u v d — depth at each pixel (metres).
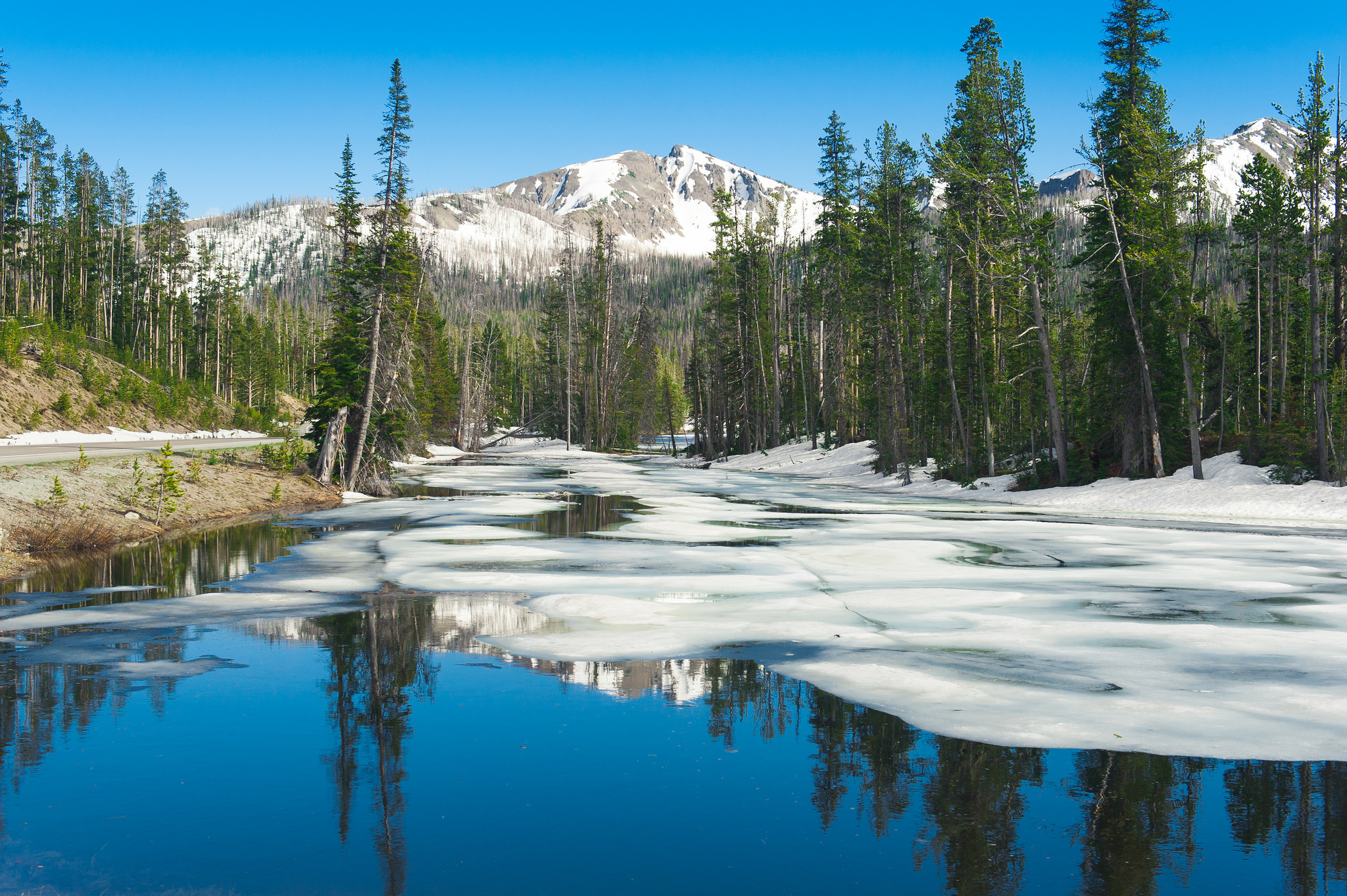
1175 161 32.09
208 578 15.36
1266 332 48.81
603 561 17.45
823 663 9.66
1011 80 35.25
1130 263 32.66
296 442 36.06
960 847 5.43
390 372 37.06
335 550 19.02
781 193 67.69
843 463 50.59
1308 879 4.96
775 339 63.28
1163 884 4.93
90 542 18.88
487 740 7.34
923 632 11.16
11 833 5.57
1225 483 28.80
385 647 10.47
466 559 17.59
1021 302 39.53
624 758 6.92
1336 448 27.58
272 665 9.63
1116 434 35.22
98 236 81.38
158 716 7.89
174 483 23.73
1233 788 6.31
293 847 5.38
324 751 7.06
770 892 4.80
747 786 6.38
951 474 39.91
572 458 74.19
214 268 96.88
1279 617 12.07
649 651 10.27
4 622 11.74
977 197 37.56
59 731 7.48
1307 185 30.31
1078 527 23.89
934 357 43.94
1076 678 9.02
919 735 7.45
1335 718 7.75
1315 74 29.31
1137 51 33.00
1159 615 12.23
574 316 83.12
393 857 5.24
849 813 5.92
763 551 18.89
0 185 65.50
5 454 26.38
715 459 64.50
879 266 45.59
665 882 4.94
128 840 5.46
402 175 34.47
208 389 70.69
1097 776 6.54
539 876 5.00
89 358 51.53
